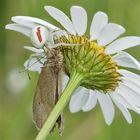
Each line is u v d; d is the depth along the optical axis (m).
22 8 0.42
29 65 0.29
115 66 0.28
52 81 0.27
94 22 0.28
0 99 0.44
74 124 0.42
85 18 0.28
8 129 0.43
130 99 0.29
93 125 0.42
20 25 0.29
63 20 0.28
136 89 0.29
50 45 0.28
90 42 0.28
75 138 0.42
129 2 0.42
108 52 0.28
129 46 0.28
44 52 0.28
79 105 0.31
